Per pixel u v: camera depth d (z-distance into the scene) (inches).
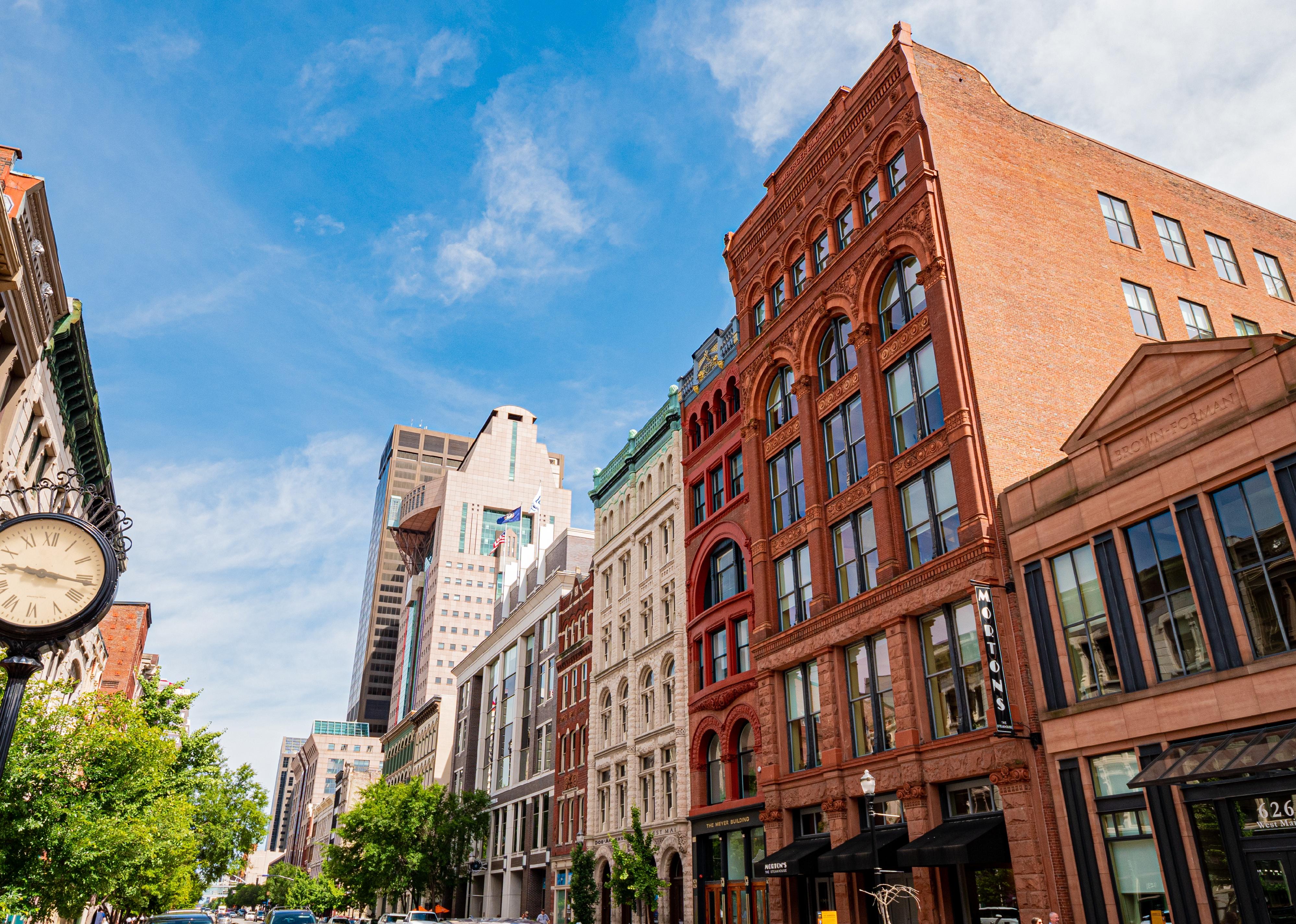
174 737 1914.4
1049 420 1107.9
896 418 1201.4
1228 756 691.4
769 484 1481.3
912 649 1085.1
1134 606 837.2
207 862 2118.6
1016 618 957.8
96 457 1541.6
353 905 3073.3
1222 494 781.3
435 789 2807.6
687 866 1584.6
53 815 872.9
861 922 1083.3
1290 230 1615.4
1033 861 873.5
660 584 1871.3
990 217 1206.9
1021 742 917.2
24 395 1119.6
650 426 2038.6
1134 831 800.3
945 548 1076.5
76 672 1911.9
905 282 1229.1
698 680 1640.0
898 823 1072.8
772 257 1550.2
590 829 2006.6
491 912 2751.0
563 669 2422.5
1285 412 734.5
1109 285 1282.0
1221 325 1398.9
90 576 519.2
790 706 1327.5
